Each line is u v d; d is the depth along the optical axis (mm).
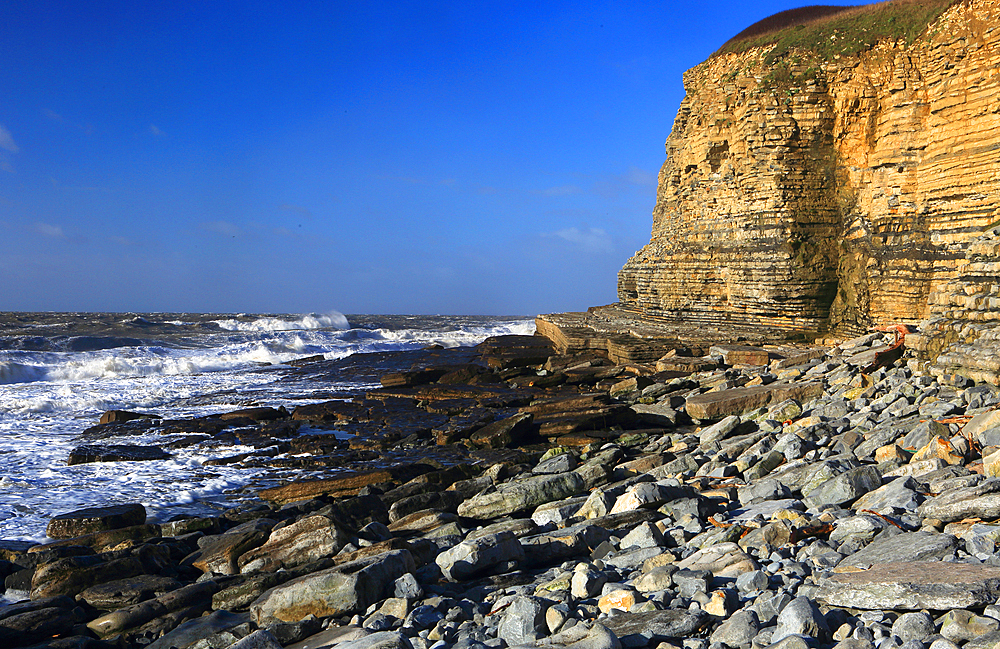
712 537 6977
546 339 37062
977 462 7781
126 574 8227
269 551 8289
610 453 12375
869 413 11688
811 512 7305
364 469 14711
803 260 23953
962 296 13188
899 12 22234
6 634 6719
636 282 33344
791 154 24188
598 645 4602
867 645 4195
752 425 12938
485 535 7730
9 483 13906
